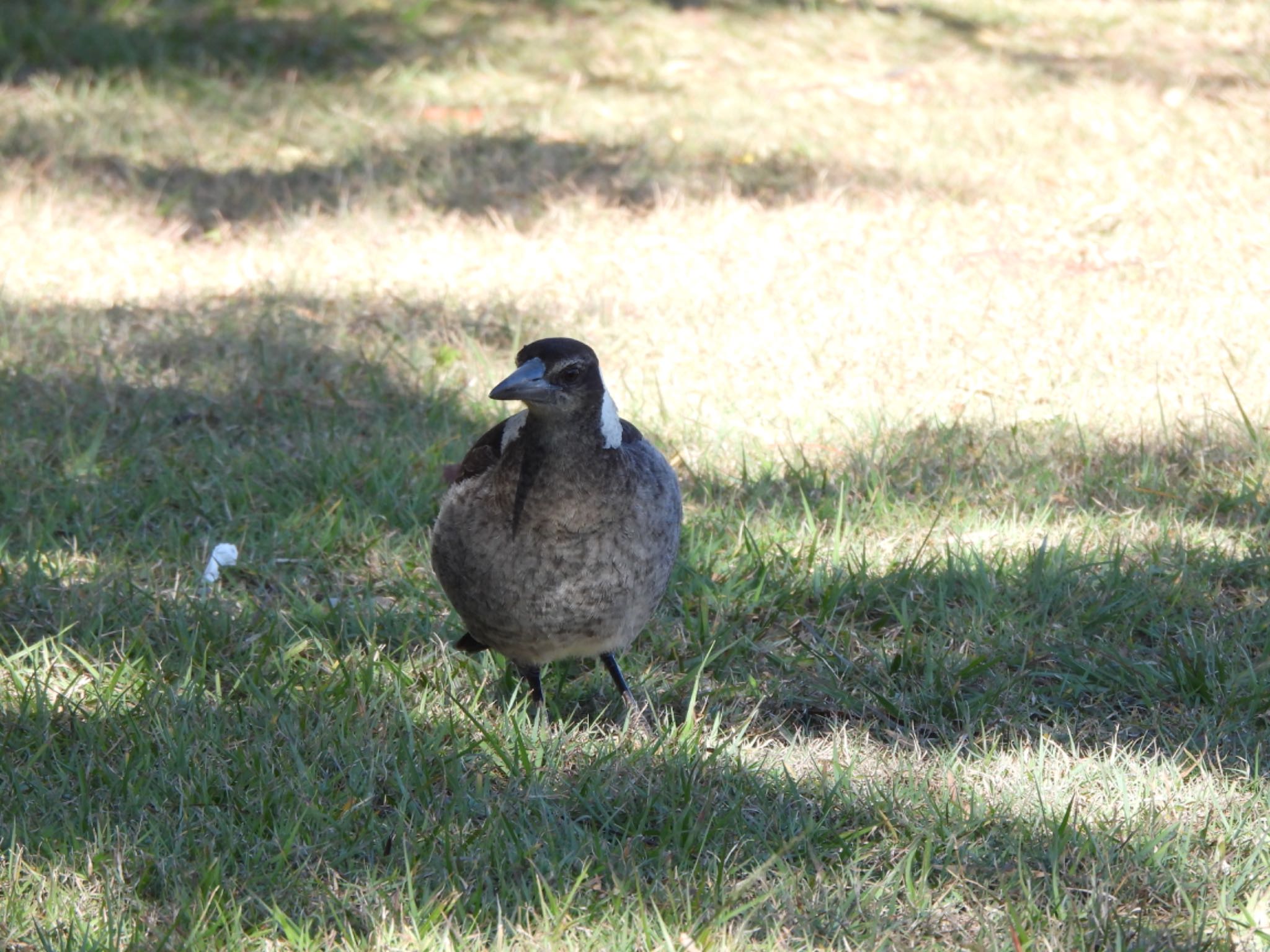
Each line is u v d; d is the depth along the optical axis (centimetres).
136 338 1347
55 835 699
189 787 734
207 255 1569
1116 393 1228
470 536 768
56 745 774
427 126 1914
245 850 696
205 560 999
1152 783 746
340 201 1675
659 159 1805
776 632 929
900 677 874
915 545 1023
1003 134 1877
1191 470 1108
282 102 2000
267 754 759
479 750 782
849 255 1531
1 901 653
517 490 744
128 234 1603
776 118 1948
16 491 1074
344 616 927
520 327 1374
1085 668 863
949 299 1418
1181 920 648
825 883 672
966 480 1100
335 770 768
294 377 1284
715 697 859
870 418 1195
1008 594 952
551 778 766
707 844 706
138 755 761
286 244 1566
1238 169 1738
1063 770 765
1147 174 1728
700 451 1150
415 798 737
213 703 822
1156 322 1352
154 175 1758
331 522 1042
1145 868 681
